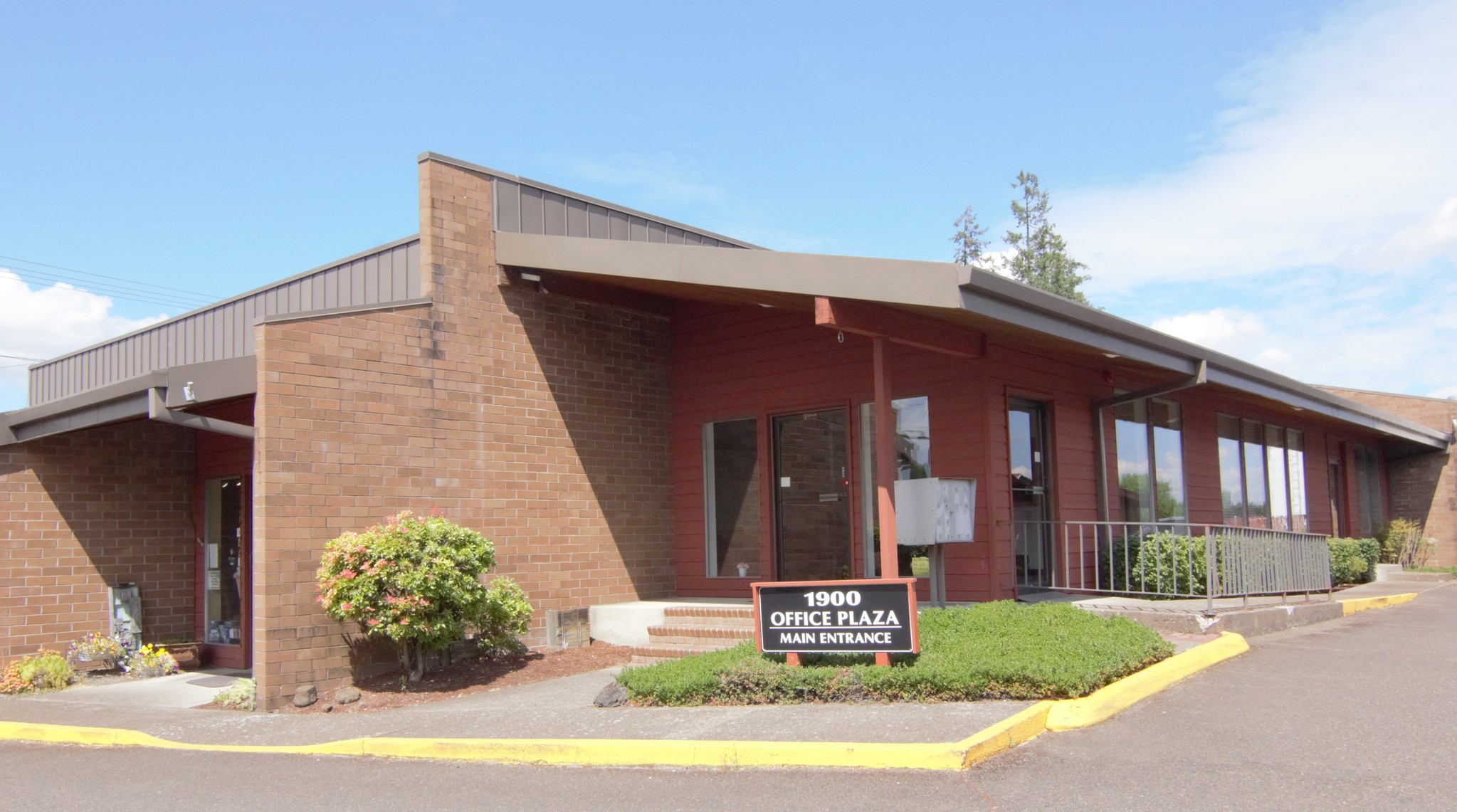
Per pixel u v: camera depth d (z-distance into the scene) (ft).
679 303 48.14
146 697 37.14
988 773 21.45
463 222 40.09
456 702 32.83
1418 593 56.59
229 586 44.93
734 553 45.55
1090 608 37.35
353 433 35.76
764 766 23.02
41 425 40.78
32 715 33.73
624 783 22.52
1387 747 22.34
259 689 33.04
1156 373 46.19
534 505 41.42
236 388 34.68
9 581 41.32
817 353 43.52
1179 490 53.98
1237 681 29.04
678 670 29.96
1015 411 41.91
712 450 46.80
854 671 27.43
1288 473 68.39
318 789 23.25
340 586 33.09
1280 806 18.95
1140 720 24.94
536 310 42.42
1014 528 39.88
